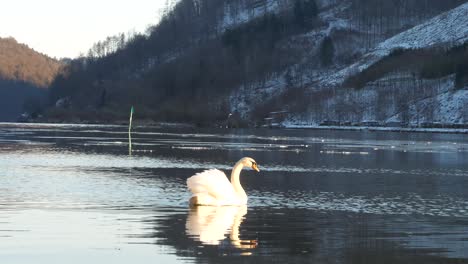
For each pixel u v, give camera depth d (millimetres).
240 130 142625
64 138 83188
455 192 32375
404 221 22875
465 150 72875
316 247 18016
